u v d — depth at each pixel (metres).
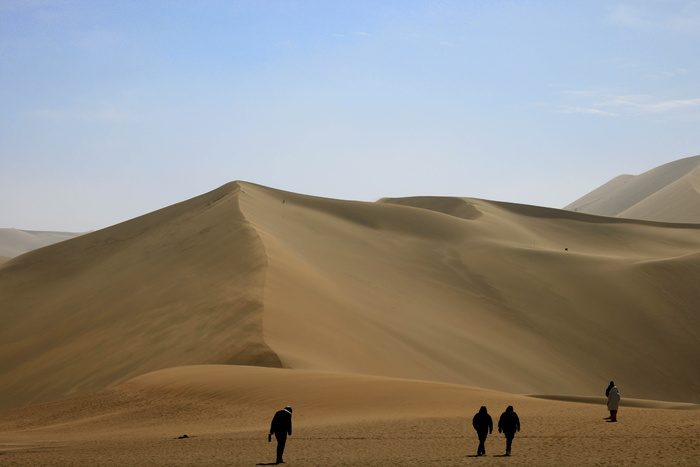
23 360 60.41
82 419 32.62
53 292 81.12
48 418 34.19
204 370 38.69
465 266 95.69
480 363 62.75
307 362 43.72
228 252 72.12
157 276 72.69
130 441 24.14
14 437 28.33
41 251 98.50
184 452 20.27
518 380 62.12
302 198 117.88
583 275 95.31
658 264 97.62
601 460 16.59
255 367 38.69
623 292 91.00
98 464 17.83
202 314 55.56
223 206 94.94
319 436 22.41
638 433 20.61
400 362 53.00
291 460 18.06
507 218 138.62
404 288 82.06
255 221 86.25
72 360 55.34
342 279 76.50
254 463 17.64
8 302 80.00
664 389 74.00
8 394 52.72
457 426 23.56
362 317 62.09
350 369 46.03
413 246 102.56
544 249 107.19
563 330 81.56
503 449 19.28
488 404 29.20
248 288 58.72
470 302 84.25
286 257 71.81
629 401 45.28
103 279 79.69
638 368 76.69
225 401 31.72
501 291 89.06
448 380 52.97
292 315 53.78
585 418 25.11
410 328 65.81
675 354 79.88
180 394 34.09
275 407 29.84
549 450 18.69
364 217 113.44
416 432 22.52
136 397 35.31
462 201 148.25
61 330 65.25
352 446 20.25
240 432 25.20
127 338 56.16
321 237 94.12
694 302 89.38
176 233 89.31
